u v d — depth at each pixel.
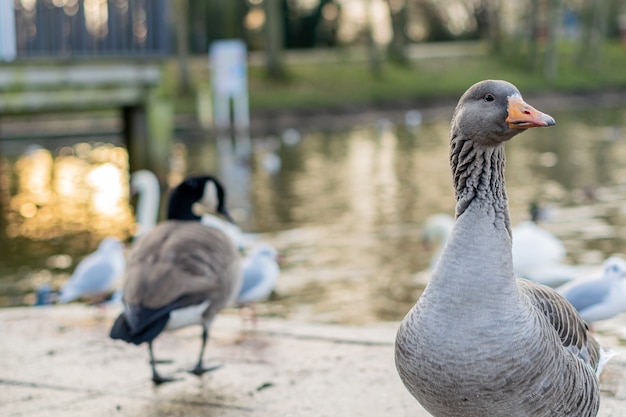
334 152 23.98
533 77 44.22
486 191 3.22
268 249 7.34
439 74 42.78
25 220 14.60
